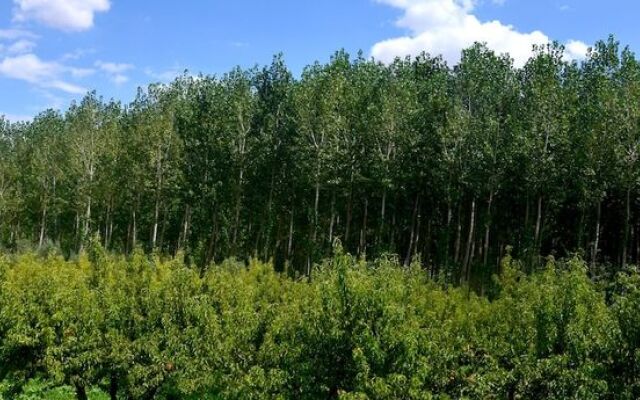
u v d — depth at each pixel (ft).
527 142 169.78
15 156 280.92
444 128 187.42
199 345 66.90
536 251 178.29
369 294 56.75
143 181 223.92
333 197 202.49
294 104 196.44
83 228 228.84
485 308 92.73
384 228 223.51
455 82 208.64
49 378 76.64
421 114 194.59
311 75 196.03
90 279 92.99
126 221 279.90
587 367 56.65
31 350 75.51
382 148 201.46
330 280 59.47
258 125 213.87
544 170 172.35
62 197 265.13
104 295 73.05
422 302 80.64
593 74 190.39
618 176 164.76
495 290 122.93
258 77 219.82
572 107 170.81
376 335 56.08
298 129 194.49
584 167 171.01
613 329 57.57
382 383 52.19
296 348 60.44
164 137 213.66
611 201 190.49
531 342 68.28
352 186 205.05
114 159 229.04
